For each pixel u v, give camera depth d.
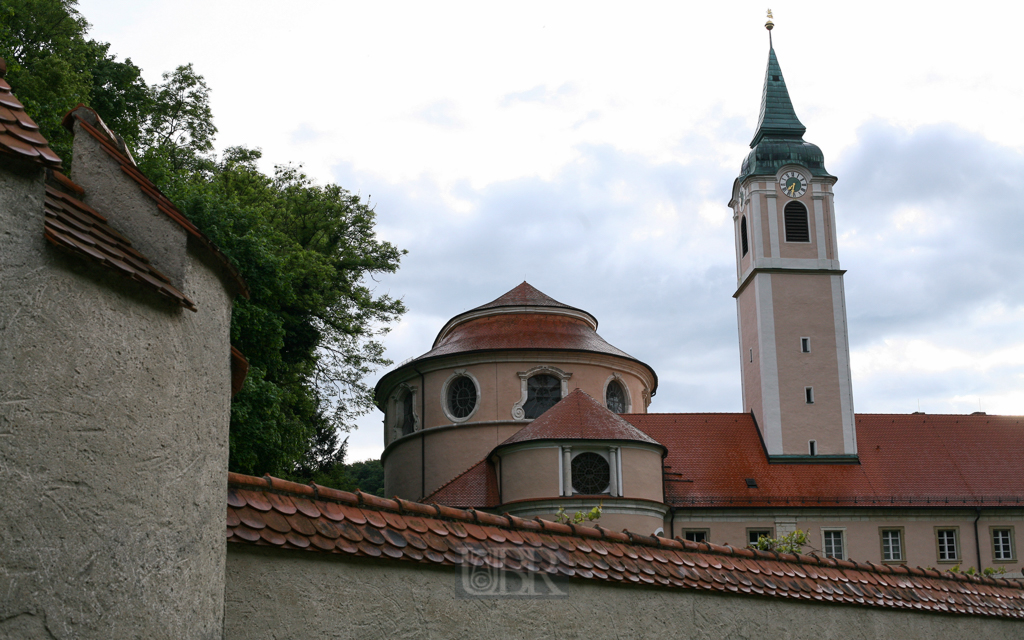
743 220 62.75
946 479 55.38
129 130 38.78
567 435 42.28
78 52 37.06
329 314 47.16
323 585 10.05
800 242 59.88
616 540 14.12
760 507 52.12
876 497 53.84
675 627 14.01
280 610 9.61
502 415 49.94
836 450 56.09
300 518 10.13
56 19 36.25
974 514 54.22
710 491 52.78
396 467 52.72
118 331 7.43
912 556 53.28
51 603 6.58
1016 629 19.75
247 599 9.38
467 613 11.44
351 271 49.94
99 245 7.43
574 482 42.22
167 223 8.44
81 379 7.01
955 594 18.95
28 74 31.55
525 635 12.00
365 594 10.42
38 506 6.55
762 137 63.84
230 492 9.70
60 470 6.75
